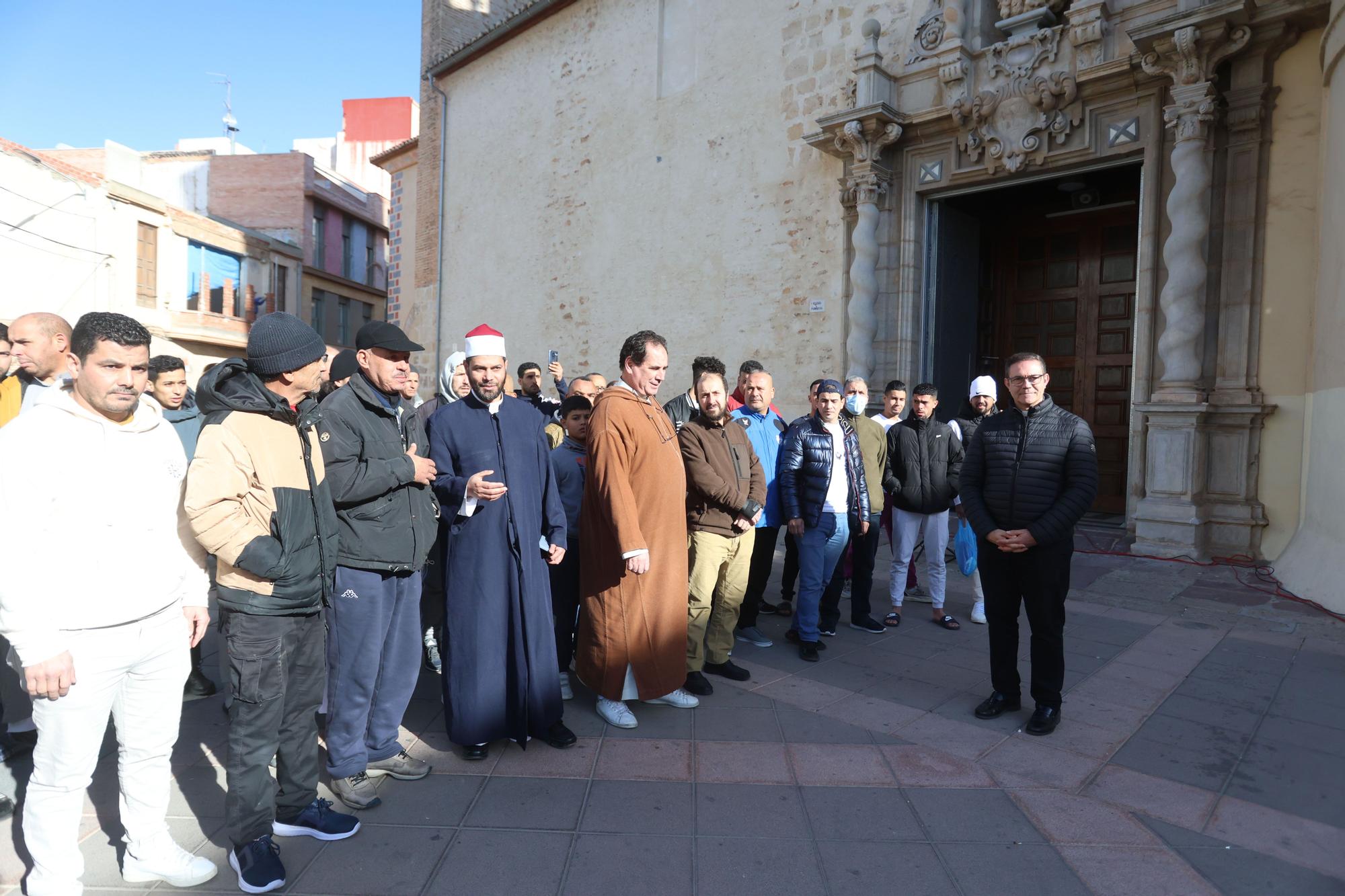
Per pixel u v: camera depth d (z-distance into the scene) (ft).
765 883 7.84
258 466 7.58
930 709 12.56
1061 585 11.53
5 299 56.75
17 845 8.41
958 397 31.68
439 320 54.54
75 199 61.41
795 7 33.71
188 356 75.87
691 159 37.88
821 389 15.35
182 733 11.47
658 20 39.55
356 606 9.07
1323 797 9.64
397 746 10.14
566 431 14.37
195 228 74.08
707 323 37.14
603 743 11.23
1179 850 8.48
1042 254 32.19
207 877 7.80
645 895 7.62
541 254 46.47
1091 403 30.76
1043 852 8.43
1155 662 14.57
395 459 9.27
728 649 14.11
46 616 6.63
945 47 27.58
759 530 16.19
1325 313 19.62
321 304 94.73
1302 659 14.62
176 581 7.66
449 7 55.72
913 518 17.70
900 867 8.13
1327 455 19.10
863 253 29.96
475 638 10.50
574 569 13.75
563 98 44.98
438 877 7.88
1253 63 21.56
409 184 59.21
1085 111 25.31
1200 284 21.93
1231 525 21.84
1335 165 19.35
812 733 11.59
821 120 29.86
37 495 6.63
